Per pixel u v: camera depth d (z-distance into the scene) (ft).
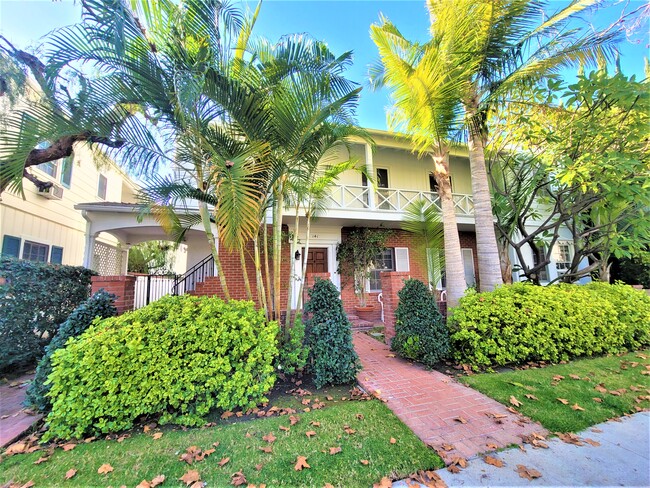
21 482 6.81
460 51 16.17
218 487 6.65
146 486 6.64
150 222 23.77
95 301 11.95
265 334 11.35
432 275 21.48
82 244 32.48
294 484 6.73
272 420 9.65
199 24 11.83
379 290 31.91
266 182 13.00
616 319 17.33
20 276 14.19
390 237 33.37
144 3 11.05
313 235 30.30
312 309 13.53
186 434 8.91
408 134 20.74
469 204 36.50
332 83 12.35
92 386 9.05
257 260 14.15
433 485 6.67
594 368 14.24
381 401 10.95
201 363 10.02
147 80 11.07
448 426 9.14
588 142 19.75
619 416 9.75
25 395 11.41
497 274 18.66
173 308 11.30
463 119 18.24
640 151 19.29
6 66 12.39
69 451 8.09
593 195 21.26
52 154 13.32
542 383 12.33
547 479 6.85
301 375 13.21
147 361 9.66
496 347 14.38
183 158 12.70
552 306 15.99
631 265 32.07
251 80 12.79
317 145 13.92
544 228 24.41
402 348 15.43
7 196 22.38
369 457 7.63
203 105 11.75
